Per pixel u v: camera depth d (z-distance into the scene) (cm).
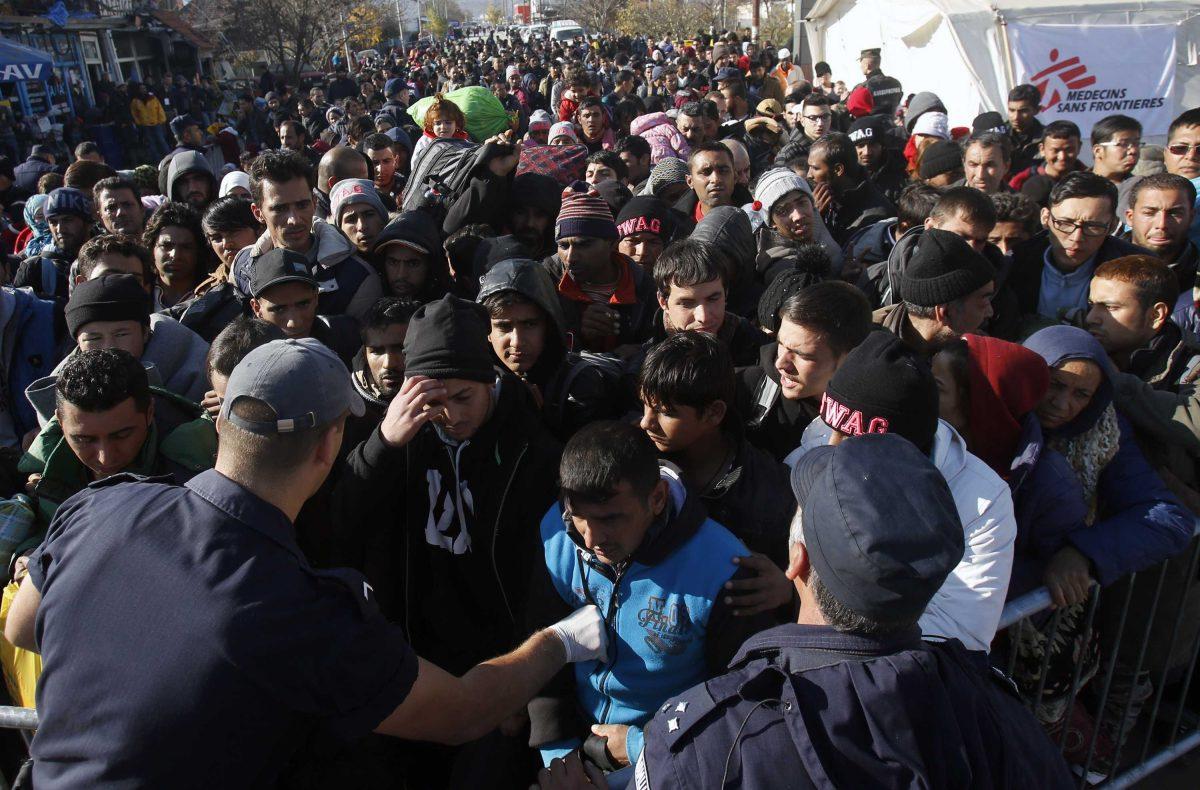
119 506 162
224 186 616
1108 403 256
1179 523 253
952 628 212
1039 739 151
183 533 155
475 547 248
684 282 296
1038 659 263
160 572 150
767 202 436
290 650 147
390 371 277
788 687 141
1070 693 269
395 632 164
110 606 150
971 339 253
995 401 245
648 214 407
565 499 201
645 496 197
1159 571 280
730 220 375
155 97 2266
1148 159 598
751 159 796
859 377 214
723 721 144
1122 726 294
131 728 143
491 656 258
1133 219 400
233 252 428
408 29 7081
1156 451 291
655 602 204
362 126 959
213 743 143
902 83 1490
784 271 332
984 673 158
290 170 383
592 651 206
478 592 253
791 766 136
